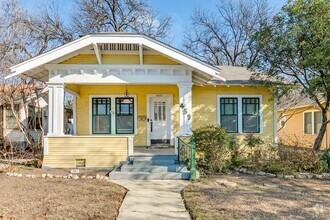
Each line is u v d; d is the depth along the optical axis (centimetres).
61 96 1016
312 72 1138
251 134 1236
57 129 1024
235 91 1295
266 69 1244
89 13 2628
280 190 720
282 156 1004
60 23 2447
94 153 1034
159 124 1311
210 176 903
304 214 522
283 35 1122
